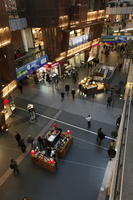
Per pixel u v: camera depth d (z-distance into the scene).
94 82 21.25
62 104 19.19
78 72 26.95
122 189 5.14
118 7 28.78
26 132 15.42
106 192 10.21
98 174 11.41
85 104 18.98
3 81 15.41
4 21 12.98
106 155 12.77
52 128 14.91
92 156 12.76
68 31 20.95
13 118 17.31
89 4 23.98
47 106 18.95
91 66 28.02
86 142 14.02
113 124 15.79
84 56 29.94
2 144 14.30
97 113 17.39
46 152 12.69
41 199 10.23
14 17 19.28
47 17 19.34
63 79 24.84
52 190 10.66
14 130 15.74
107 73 25.06
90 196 10.18
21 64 19.36
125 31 30.42
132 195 4.96
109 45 36.16
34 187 10.91
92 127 15.58
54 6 18.53
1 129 15.29
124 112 8.55
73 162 12.36
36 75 23.39
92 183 10.88
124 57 30.56
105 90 21.25
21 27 19.84
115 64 28.58
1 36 12.81
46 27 20.09
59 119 16.86
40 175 11.62
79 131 15.22
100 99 19.73
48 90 22.20
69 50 24.72
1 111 14.55
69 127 15.74
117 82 23.05
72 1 20.83
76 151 13.24
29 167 12.23
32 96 21.00
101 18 28.22
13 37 20.86
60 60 23.89
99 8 26.36
